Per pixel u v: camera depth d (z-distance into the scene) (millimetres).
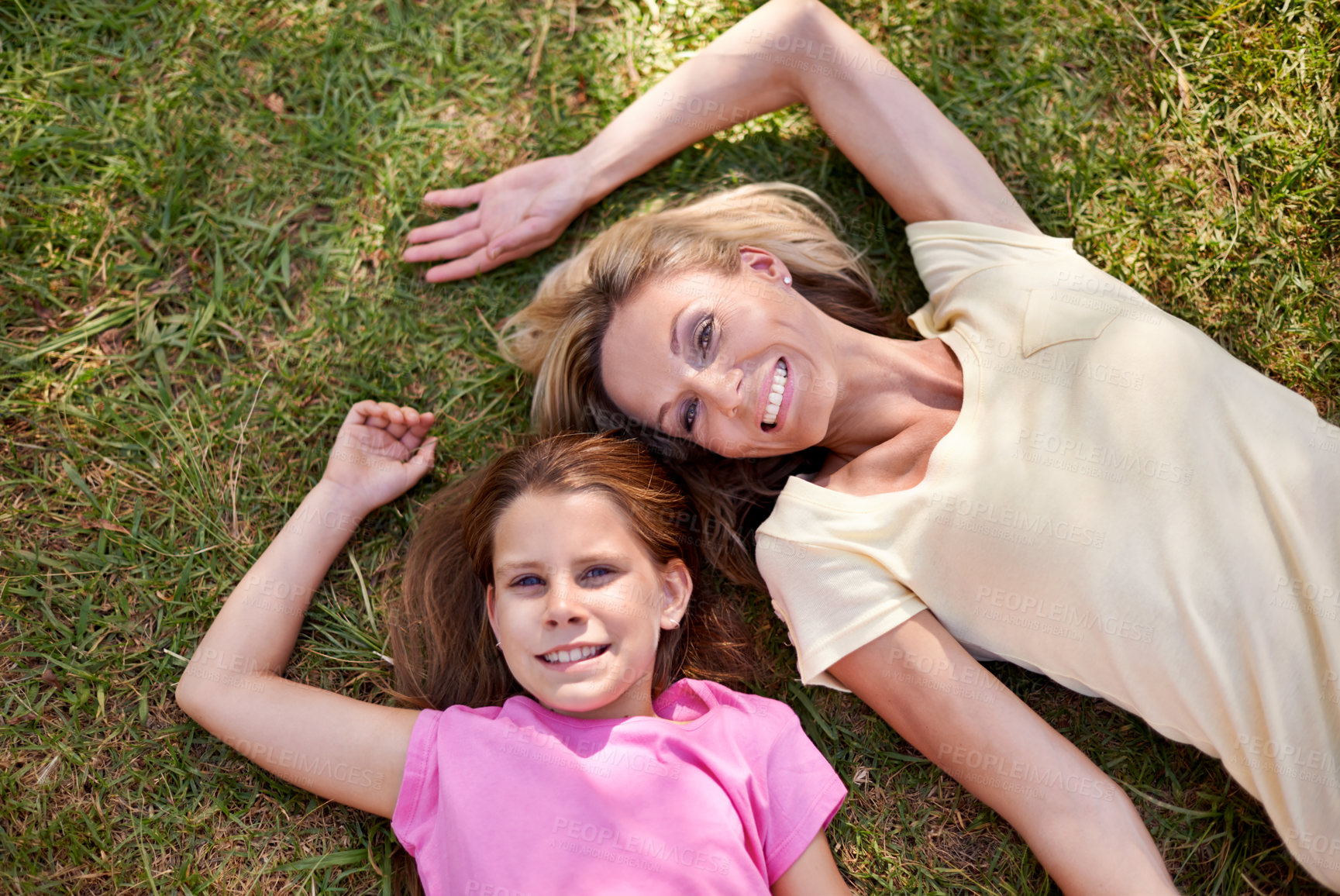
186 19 2082
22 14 2047
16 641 1852
